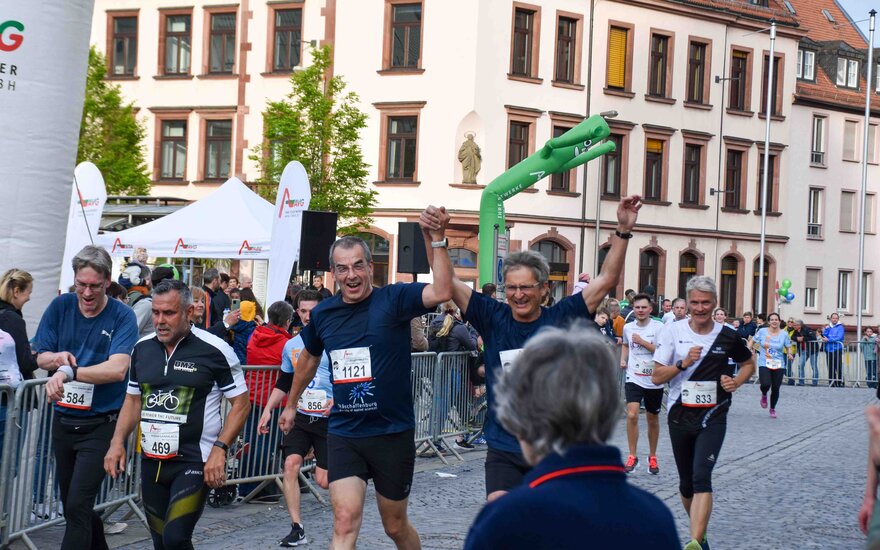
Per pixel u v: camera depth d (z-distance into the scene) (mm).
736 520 9805
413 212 35844
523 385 2605
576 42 37812
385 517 6270
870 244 48500
